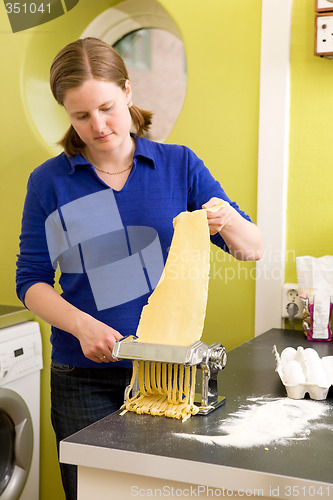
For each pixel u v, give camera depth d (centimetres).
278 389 121
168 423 101
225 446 91
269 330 179
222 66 184
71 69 122
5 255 220
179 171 142
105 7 214
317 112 176
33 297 139
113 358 107
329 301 164
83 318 128
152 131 227
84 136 130
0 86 214
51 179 144
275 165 180
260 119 180
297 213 181
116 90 126
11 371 193
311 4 173
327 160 176
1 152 217
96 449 91
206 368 105
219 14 183
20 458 199
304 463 85
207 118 188
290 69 177
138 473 89
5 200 218
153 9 210
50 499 216
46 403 214
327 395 116
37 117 216
